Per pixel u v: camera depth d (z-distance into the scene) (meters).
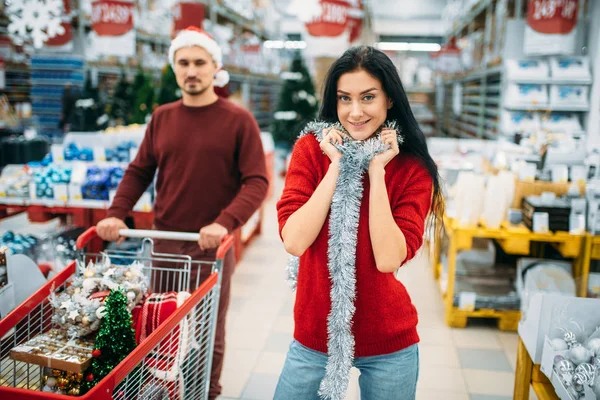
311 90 10.34
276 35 13.91
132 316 1.85
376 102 1.49
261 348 3.29
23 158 5.88
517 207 3.71
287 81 10.36
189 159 2.48
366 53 1.48
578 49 5.20
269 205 7.10
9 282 2.12
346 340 1.48
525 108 5.22
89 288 1.82
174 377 1.81
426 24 19.47
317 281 1.54
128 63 8.01
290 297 4.12
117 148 4.18
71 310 1.68
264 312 3.83
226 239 2.17
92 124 6.47
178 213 2.51
